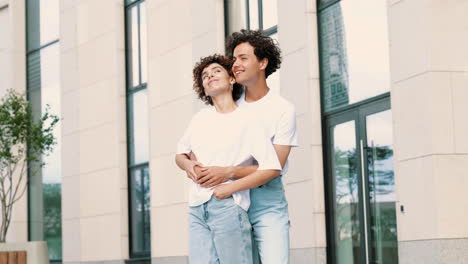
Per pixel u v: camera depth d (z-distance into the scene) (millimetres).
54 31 18031
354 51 10180
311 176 10555
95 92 16094
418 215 8641
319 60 10797
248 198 4473
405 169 8867
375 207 9766
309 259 10500
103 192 15750
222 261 4410
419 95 8656
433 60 8508
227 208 4371
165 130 13969
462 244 8344
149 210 14727
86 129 16344
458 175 8445
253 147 4457
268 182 4637
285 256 4586
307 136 10688
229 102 4551
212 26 12773
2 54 19359
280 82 11336
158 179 14117
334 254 10422
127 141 15453
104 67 15844
